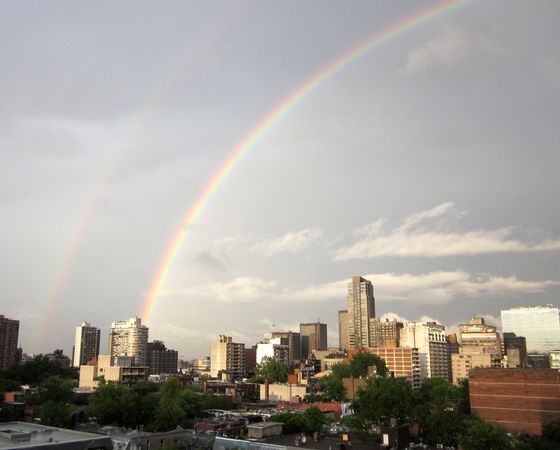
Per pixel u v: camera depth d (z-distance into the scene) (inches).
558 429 4338.1
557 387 5570.9
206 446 4507.9
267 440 4773.6
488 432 4249.5
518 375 5767.7
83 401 7337.6
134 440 4212.6
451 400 7445.9
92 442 2517.2
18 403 6309.1
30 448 2277.3
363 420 5182.1
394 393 5172.2
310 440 4879.4
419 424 5078.7
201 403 6481.3
